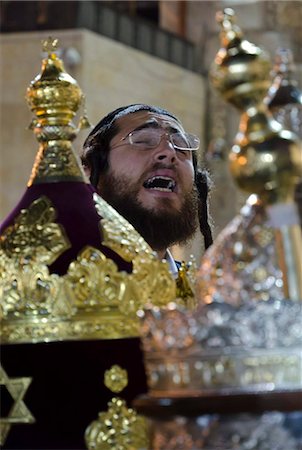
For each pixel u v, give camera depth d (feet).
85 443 6.30
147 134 8.68
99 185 8.82
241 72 5.02
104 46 49.14
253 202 5.45
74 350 6.33
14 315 6.40
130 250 6.53
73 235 6.49
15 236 6.52
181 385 5.23
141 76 51.72
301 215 5.15
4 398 6.40
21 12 49.26
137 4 57.67
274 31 56.49
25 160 49.08
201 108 55.77
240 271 5.37
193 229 8.80
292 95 5.55
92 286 6.35
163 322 5.28
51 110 6.74
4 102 49.39
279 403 5.05
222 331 5.19
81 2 47.78
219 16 5.20
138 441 6.30
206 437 5.13
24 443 6.36
